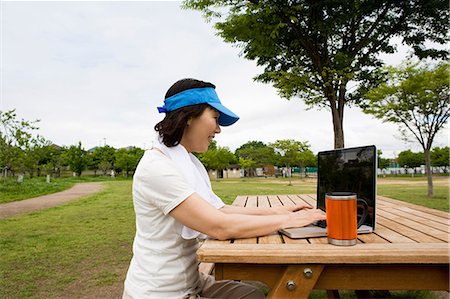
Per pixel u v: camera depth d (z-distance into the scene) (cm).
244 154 5206
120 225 650
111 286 320
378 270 121
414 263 116
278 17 666
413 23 743
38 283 329
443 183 1973
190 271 137
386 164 4806
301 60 816
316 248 121
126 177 4350
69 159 4266
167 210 128
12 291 308
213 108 147
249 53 812
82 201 1163
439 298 266
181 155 143
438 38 750
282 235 142
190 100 142
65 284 326
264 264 126
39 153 2727
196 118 145
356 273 122
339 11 692
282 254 117
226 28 698
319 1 663
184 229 130
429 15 712
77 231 593
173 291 131
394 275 121
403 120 1192
